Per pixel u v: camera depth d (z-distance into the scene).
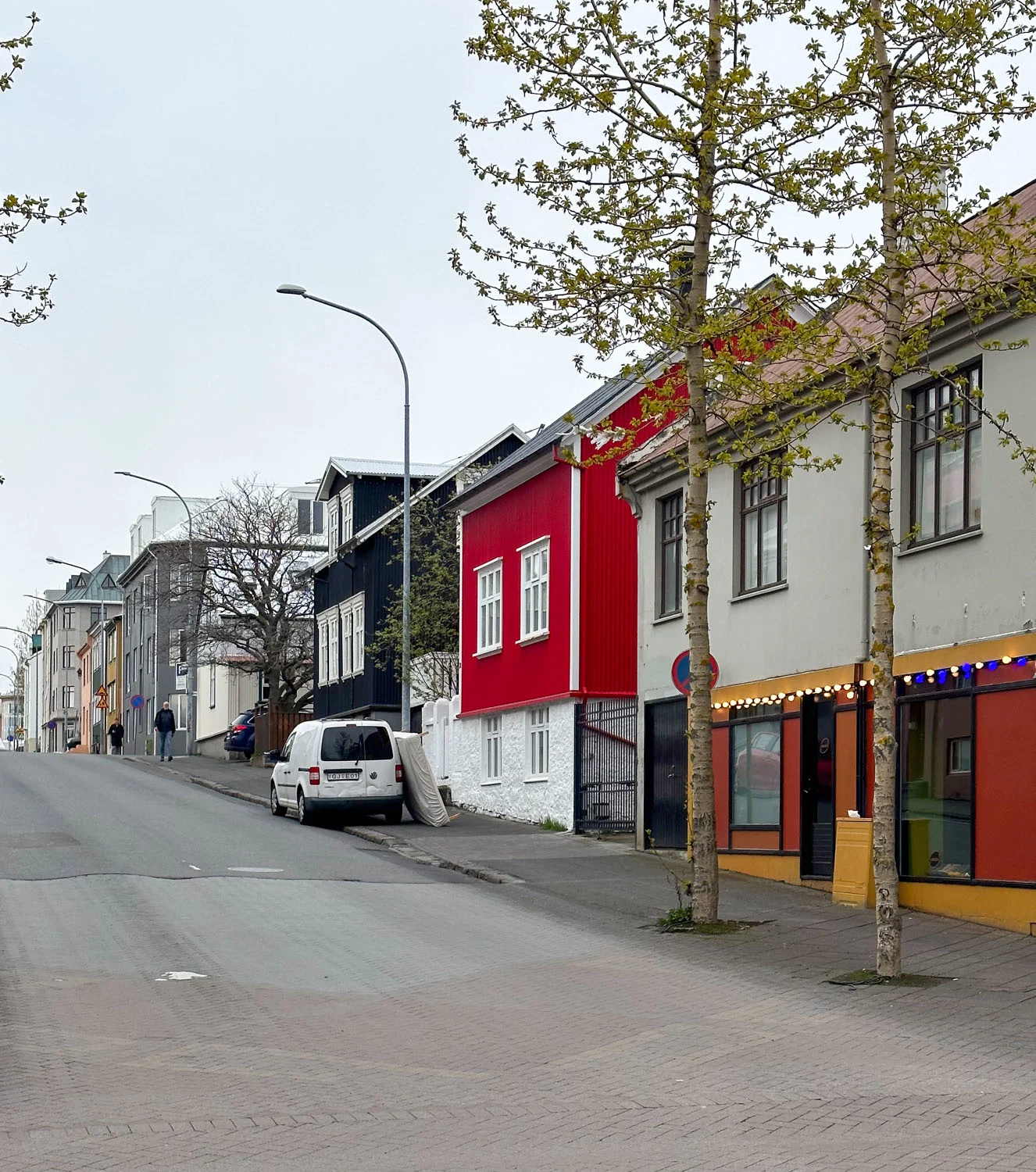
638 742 24.08
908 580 16.88
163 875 19.56
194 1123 7.95
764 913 16.62
